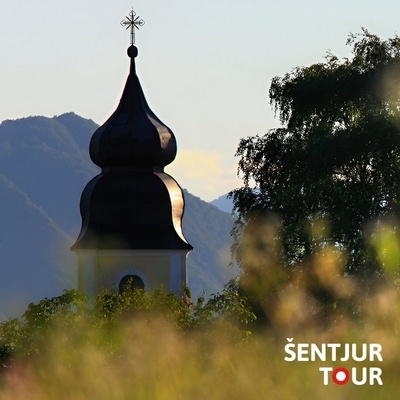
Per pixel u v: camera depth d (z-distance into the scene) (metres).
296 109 143.75
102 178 178.75
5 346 85.31
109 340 74.69
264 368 44.25
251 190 147.50
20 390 42.59
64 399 42.03
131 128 178.88
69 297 93.12
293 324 117.69
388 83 140.12
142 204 177.12
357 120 143.62
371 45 145.25
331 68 147.12
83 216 179.38
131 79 182.50
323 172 137.75
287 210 138.12
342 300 126.56
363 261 131.38
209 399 41.19
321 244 134.50
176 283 175.00
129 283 102.94
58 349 52.31
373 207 133.88
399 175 135.88
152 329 67.38
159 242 175.50
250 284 134.12
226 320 89.94
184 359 46.09
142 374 43.12
